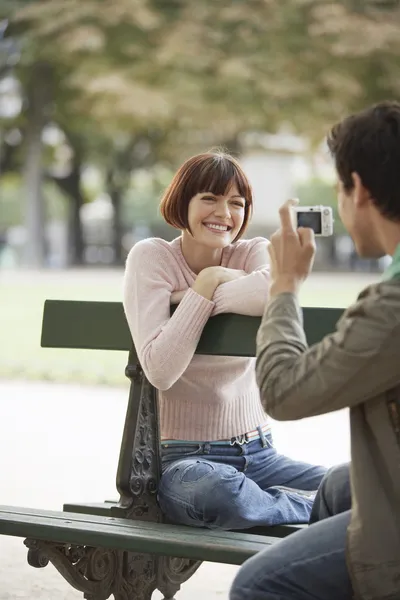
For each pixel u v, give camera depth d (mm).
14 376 14047
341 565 3102
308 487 4480
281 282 3314
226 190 4426
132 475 4297
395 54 35406
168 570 4664
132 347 4469
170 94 36312
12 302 24453
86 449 9086
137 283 4402
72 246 52594
